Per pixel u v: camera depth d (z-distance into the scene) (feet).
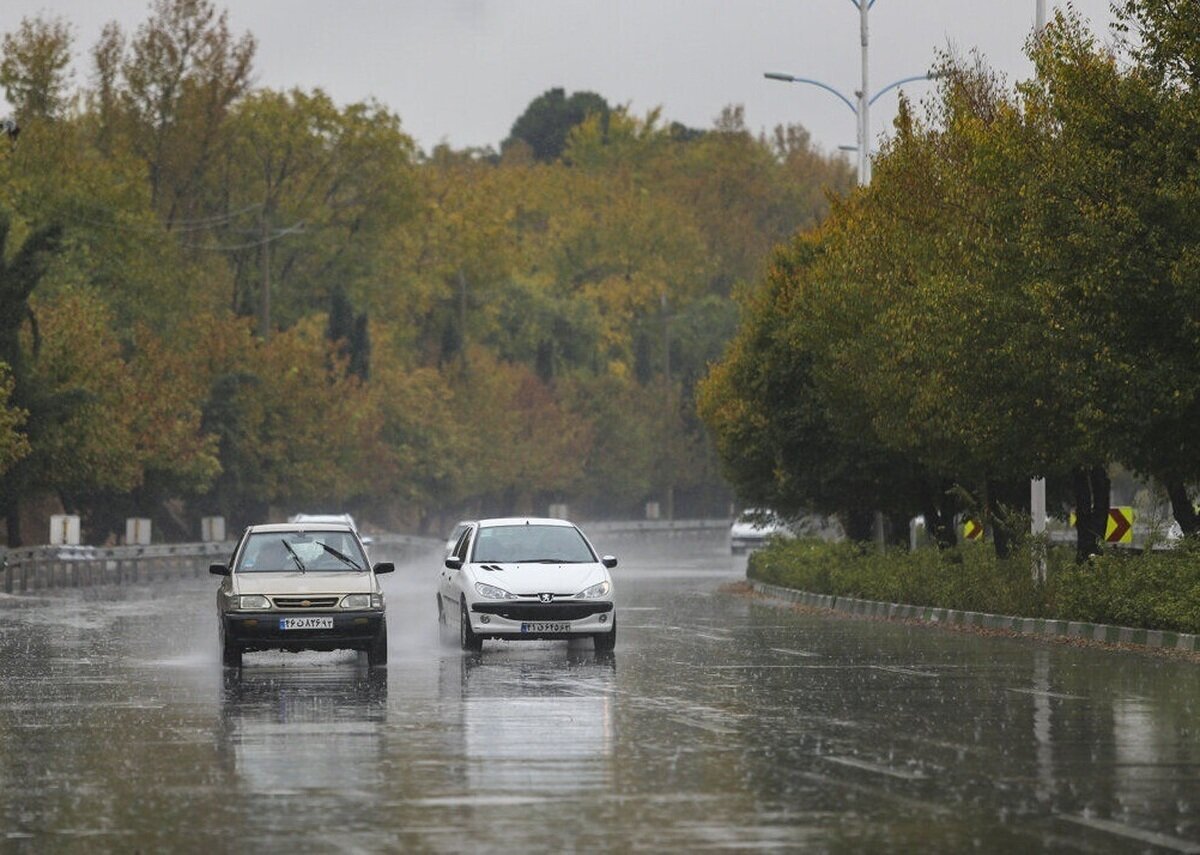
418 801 104.42
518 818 98.27
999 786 109.60
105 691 176.65
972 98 304.50
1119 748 127.85
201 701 166.09
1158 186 225.35
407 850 88.89
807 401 371.97
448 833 93.66
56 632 269.44
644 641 247.50
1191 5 224.74
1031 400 255.09
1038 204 234.38
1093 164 229.45
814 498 384.27
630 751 127.34
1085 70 231.50
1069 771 116.16
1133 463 242.17
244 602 199.72
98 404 475.72
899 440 309.01
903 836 92.43
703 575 512.22
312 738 136.15
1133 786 109.60
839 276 317.83
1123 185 227.20
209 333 635.66
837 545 393.09
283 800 105.29
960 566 312.50
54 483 476.54
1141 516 380.58
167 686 181.98
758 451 405.39
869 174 426.10
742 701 163.12
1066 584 264.93
